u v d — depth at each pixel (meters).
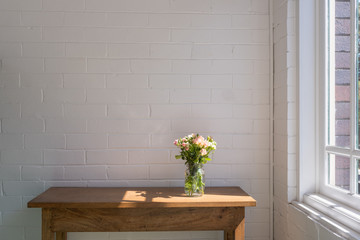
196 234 2.79
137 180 2.77
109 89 2.76
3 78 2.71
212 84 2.80
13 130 2.72
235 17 2.82
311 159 2.43
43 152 2.74
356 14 1.90
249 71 2.82
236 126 2.81
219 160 2.81
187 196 2.39
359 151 1.89
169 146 2.79
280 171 2.64
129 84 2.77
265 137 2.81
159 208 2.26
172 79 2.79
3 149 2.72
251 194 2.82
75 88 2.75
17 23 2.72
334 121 2.18
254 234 2.82
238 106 2.81
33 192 2.73
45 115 2.73
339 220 1.94
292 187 2.49
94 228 2.25
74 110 2.75
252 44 2.82
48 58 2.73
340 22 2.09
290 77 2.49
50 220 2.23
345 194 2.04
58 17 2.74
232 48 2.81
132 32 2.77
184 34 2.79
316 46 2.39
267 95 2.80
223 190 2.61
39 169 2.74
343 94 2.06
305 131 2.42
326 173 2.30
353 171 1.96
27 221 2.73
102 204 2.21
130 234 2.77
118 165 2.77
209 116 2.80
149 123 2.78
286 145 2.51
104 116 2.76
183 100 2.79
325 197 2.25
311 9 2.42
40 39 2.73
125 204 2.20
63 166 2.74
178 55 2.79
